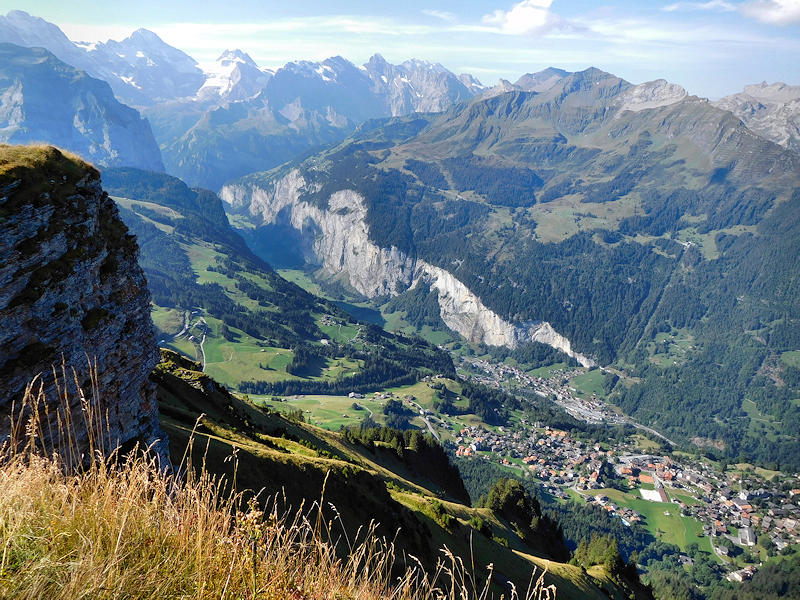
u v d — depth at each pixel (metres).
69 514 6.50
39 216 19.12
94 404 18.94
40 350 17.42
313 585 6.56
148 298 24.78
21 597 5.17
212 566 6.32
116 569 5.78
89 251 20.89
